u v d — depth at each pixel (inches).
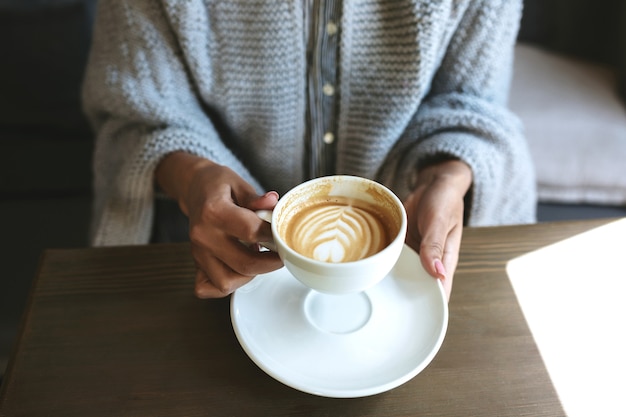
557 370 19.4
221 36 28.4
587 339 20.5
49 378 19.1
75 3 47.4
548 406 18.3
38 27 47.2
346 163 33.4
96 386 18.9
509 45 31.5
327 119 32.0
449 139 29.5
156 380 19.0
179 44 29.0
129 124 29.7
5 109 49.8
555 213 48.6
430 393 18.6
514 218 34.2
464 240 25.0
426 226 22.8
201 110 31.4
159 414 18.0
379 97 30.1
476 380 19.0
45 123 51.1
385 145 31.6
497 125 30.0
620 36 53.4
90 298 22.2
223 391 18.7
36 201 48.6
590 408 18.2
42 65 48.3
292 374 18.0
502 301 22.0
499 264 23.8
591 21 56.3
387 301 20.9
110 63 29.2
